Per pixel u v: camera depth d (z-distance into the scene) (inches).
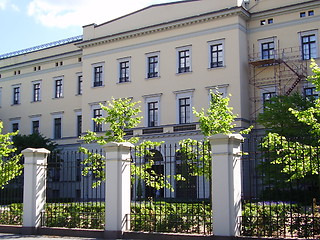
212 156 470.9
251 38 1453.0
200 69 1467.8
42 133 1927.9
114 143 540.7
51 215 612.4
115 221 532.1
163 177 733.3
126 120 907.4
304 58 1363.2
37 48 1999.3
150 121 1557.6
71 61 1878.7
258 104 1419.8
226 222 453.7
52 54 1941.4
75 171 1651.1
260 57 1432.1
